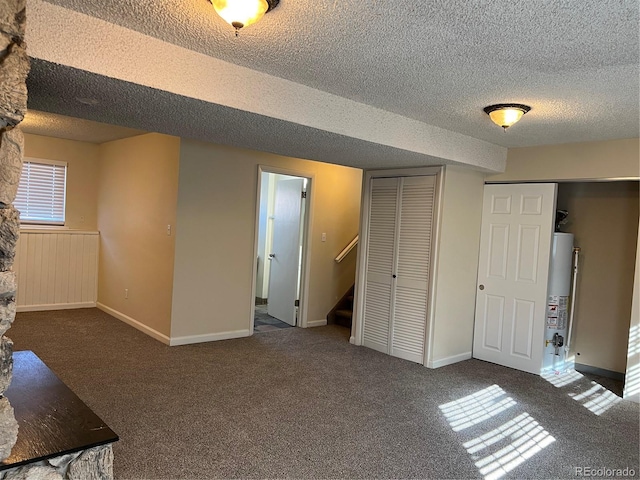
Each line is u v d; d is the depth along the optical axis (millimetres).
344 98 3129
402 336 4797
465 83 2689
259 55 2422
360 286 5203
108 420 2992
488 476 2568
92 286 6410
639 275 3840
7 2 1539
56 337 4848
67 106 2666
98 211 6445
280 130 3084
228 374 3994
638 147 3854
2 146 1549
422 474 2555
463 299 4809
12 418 1634
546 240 4465
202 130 3197
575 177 4211
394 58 2365
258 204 5340
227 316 5172
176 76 2346
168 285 4793
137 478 2357
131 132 5277
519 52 2207
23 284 5871
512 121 3123
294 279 6047
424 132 3744
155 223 5059
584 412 3561
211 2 1814
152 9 1951
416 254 4695
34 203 6082
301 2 1813
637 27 1887
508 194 4730
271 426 3037
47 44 1938
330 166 6059
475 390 3945
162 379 3783
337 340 5363
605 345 4582
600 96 2799
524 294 4594
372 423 3174
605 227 4594
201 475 2420
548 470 2658
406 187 4781
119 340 4848
